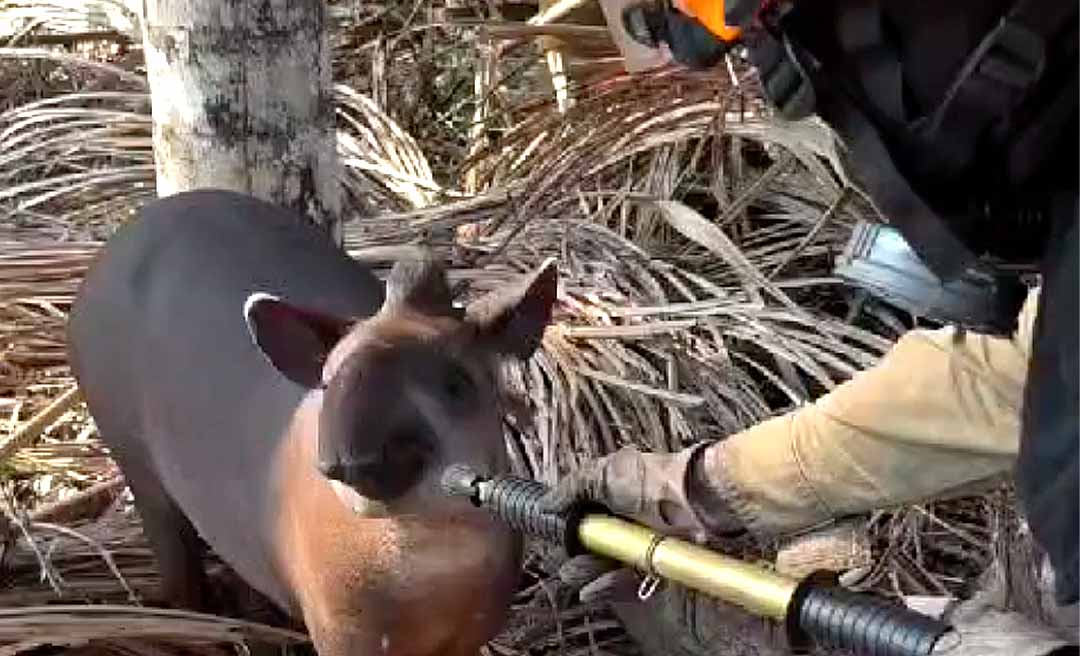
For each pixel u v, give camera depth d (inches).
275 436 60.6
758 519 55.3
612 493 55.1
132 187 112.0
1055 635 56.0
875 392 53.6
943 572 76.4
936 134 37.8
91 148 118.0
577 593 74.7
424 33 136.3
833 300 92.0
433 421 51.4
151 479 70.4
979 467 54.1
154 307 67.7
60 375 91.9
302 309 55.2
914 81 38.5
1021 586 59.2
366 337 52.3
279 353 55.6
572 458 78.9
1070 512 37.0
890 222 42.4
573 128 107.6
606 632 74.9
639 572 53.6
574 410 80.8
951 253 39.7
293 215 72.2
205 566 77.5
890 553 74.5
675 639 67.7
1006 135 37.7
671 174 99.9
